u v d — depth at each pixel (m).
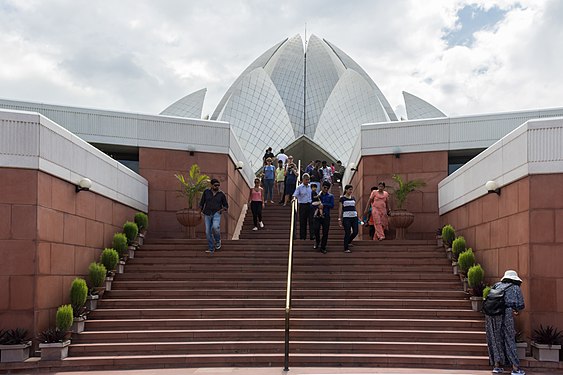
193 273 10.34
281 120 30.73
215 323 8.65
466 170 10.98
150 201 13.53
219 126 14.19
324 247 11.28
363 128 14.55
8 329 7.55
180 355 7.71
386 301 9.29
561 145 7.75
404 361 7.55
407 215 12.95
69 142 8.84
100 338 8.13
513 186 8.46
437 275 10.27
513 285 7.24
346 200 11.52
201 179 12.88
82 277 9.36
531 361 7.27
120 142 13.59
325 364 7.55
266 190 17.45
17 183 7.76
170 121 13.89
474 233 10.50
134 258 10.88
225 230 13.83
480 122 13.73
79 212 9.27
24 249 7.71
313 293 9.68
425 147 13.98
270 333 8.29
